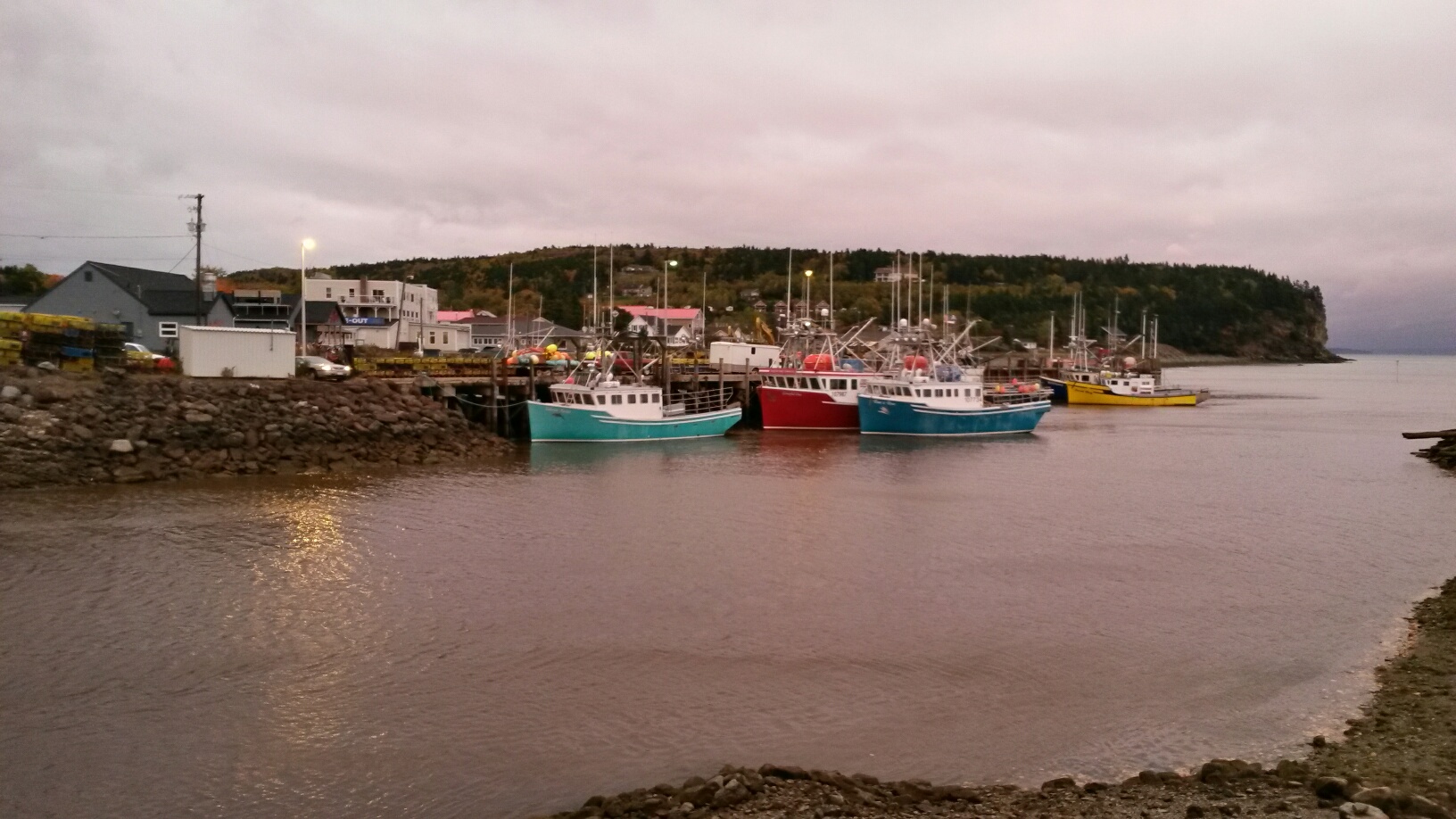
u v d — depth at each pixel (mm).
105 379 48625
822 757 19281
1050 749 19578
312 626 26453
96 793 17672
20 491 40969
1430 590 31516
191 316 73625
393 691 22328
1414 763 17125
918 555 35906
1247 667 24141
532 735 20141
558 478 51469
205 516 38406
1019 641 26156
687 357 97500
